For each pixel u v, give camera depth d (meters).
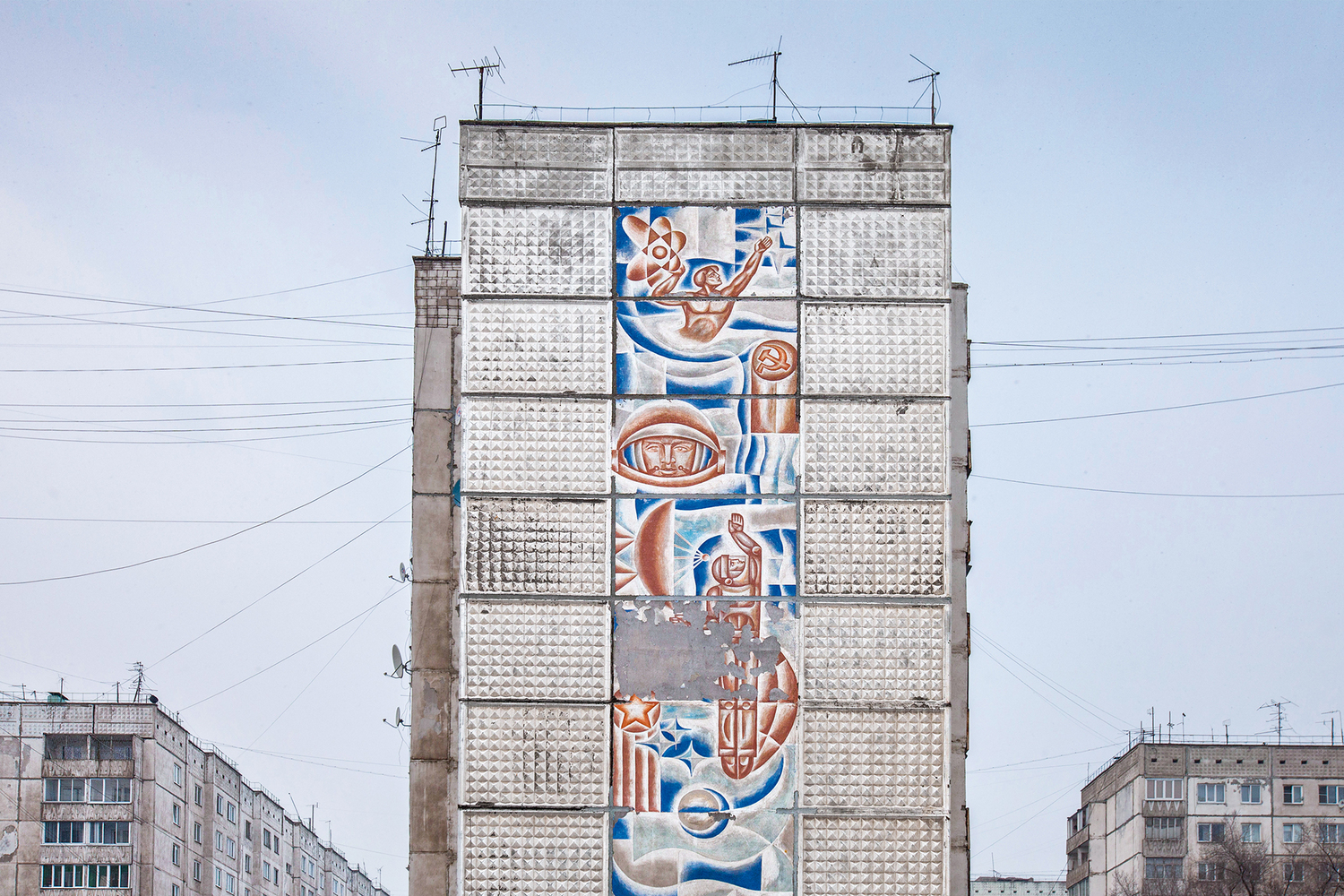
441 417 32.78
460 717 30.22
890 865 29.83
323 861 118.94
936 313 31.69
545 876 29.72
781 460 31.12
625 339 31.52
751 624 30.58
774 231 31.94
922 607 30.69
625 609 30.59
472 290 31.62
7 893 80.00
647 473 31.05
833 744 30.22
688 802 29.95
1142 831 93.38
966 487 32.12
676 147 32.22
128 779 81.75
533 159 32.09
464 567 30.69
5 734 82.12
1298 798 92.81
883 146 32.31
